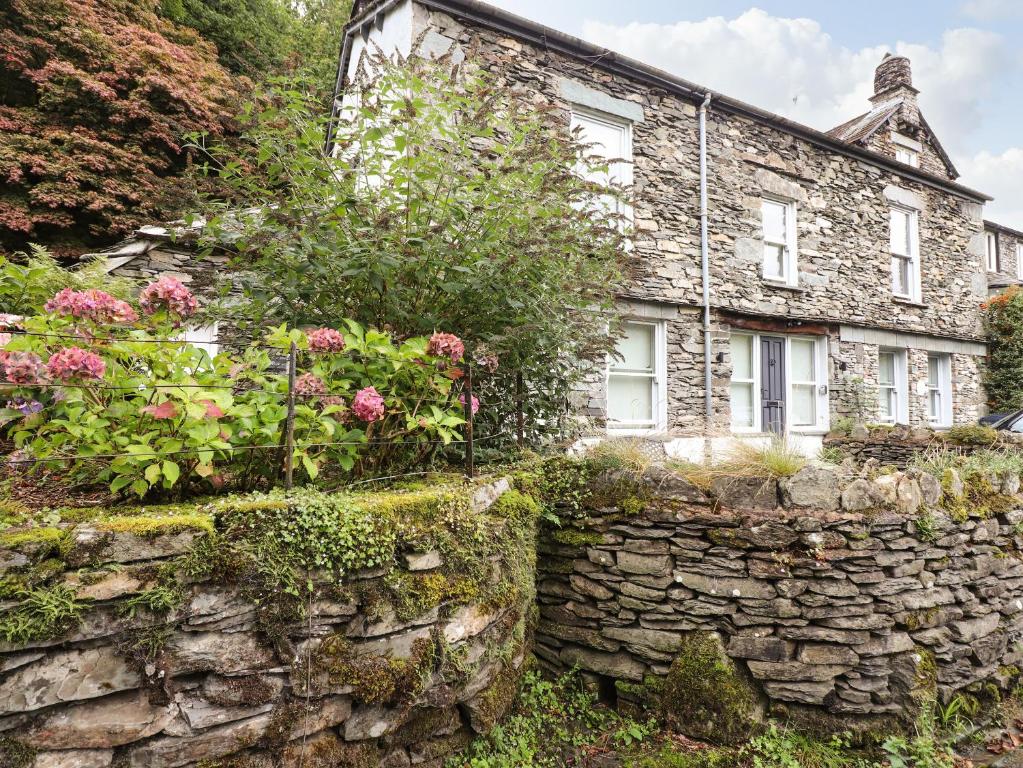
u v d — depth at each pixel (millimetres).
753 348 8250
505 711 2971
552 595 3551
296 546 1948
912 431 7297
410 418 2602
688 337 7352
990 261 15148
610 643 3275
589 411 6336
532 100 6133
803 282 8578
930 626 3193
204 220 3311
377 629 2111
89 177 9156
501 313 3383
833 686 2979
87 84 9273
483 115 3064
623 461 3523
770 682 2986
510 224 3123
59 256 9148
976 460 4211
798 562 3018
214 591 1797
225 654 1800
